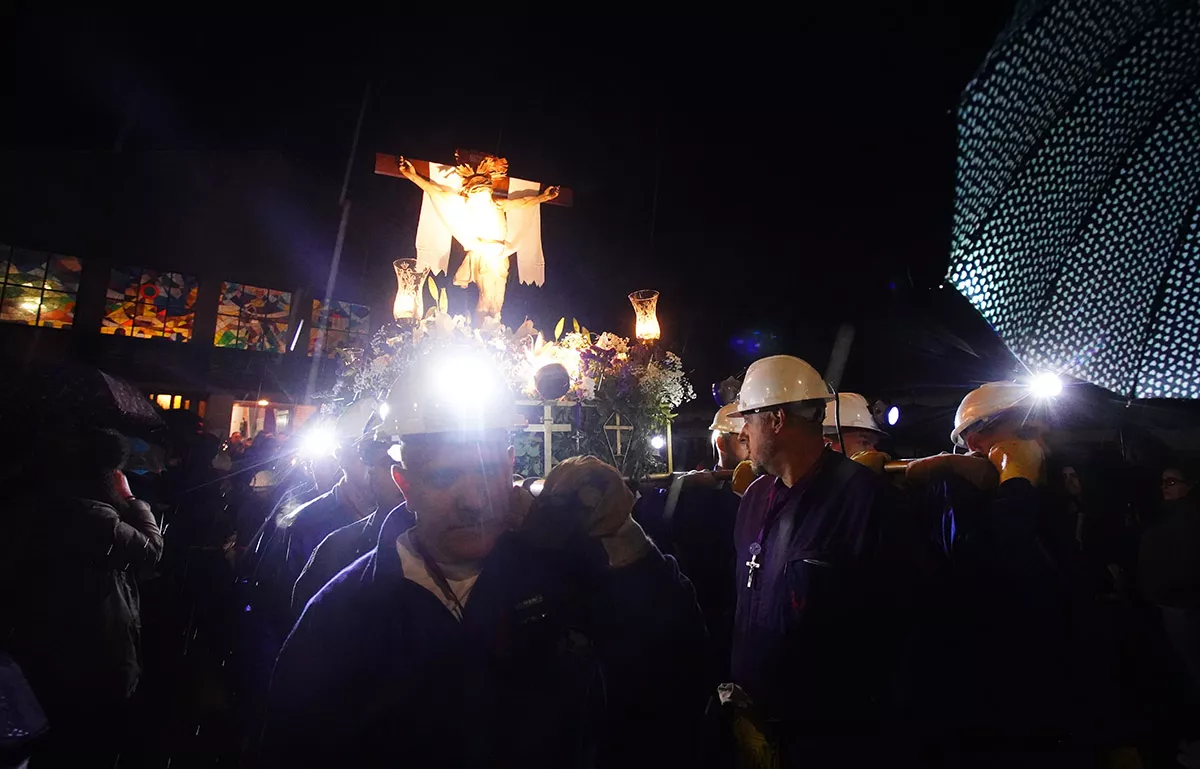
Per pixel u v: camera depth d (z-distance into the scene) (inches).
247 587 131.8
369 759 49.4
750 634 83.8
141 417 171.6
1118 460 99.9
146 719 156.4
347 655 50.8
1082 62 26.6
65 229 591.5
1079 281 27.6
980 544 69.0
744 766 78.5
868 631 74.4
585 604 51.1
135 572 130.3
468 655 49.5
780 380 87.1
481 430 51.5
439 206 201.9
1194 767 71.5
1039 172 27.5
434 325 126.3
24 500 111.0
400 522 59.4
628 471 131.3
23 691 71.1
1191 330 25.8
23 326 569.6
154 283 629.3
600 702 50.9
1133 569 90.0
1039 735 67.0
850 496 79.3
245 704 149.5
